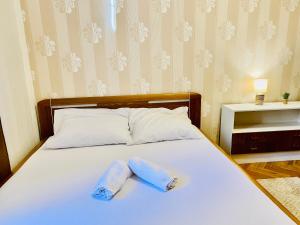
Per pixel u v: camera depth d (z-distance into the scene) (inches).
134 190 52.0
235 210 44.5
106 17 87.7
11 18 75.4
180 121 84.4
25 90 82.9
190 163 64.0
